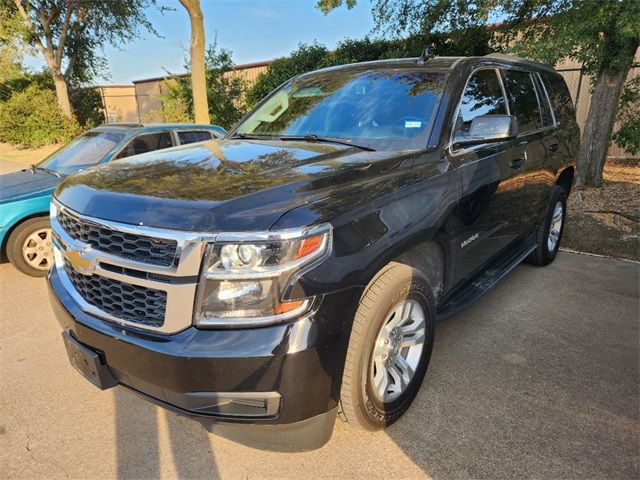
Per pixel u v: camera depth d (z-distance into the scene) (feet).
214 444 8.24
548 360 10.71
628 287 14.84
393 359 8.38
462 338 11.71
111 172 8.41
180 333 6.35
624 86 30.60
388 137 10.03
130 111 94.32
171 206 6.57
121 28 66.23
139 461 7.84
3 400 9.48
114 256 6.84
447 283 9.82
